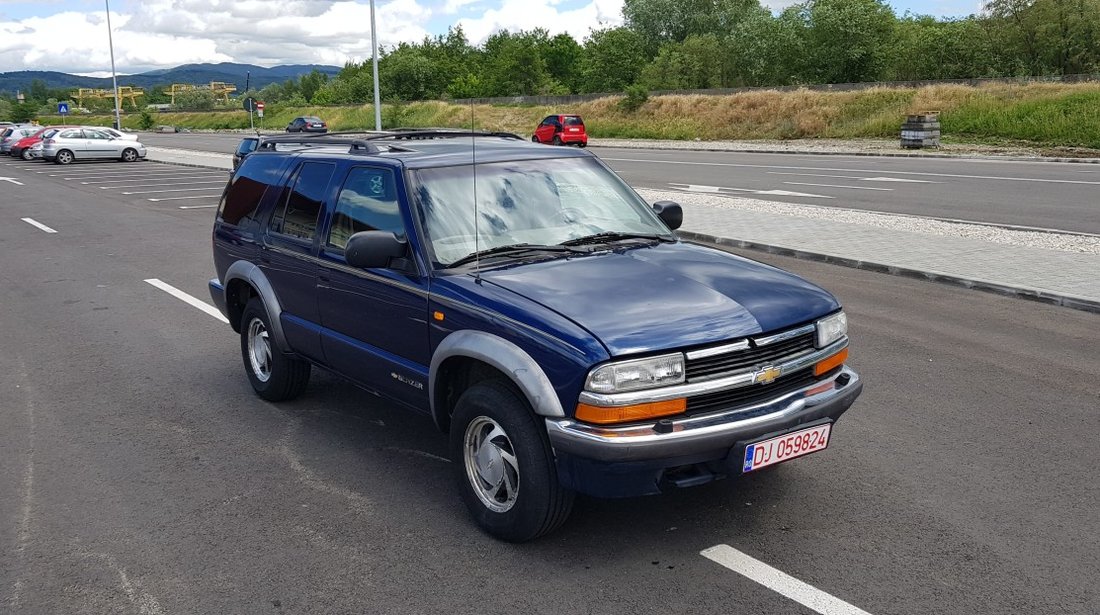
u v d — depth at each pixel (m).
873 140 35.06
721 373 3.64
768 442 3.66
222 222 6.38
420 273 4.27
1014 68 43.78
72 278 11.11
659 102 48.50
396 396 4.66
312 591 3.65
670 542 3.99
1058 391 6.01
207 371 6.96
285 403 6.13
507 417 3.78
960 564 3.76
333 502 4.51
